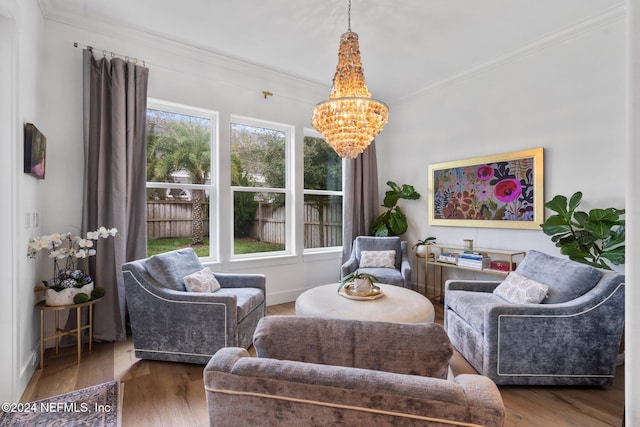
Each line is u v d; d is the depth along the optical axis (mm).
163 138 3244
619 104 2656
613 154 2689
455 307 2533
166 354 2348
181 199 3355
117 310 2748
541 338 2012
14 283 1854
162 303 2340
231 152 3680
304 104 4160
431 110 4191
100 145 2717
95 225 2732
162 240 3242
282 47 3219
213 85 3451
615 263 2400
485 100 3604
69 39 2693
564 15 2693
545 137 3113
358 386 750
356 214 4516
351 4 2537
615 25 2660
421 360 863
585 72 2838
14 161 1858
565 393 1993
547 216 3102
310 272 4238
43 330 2350
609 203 2709
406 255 4168
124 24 2822
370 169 4652
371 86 4188
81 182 2756
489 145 3572
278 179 4074
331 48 3236
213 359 880
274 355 921
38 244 2180
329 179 4543
